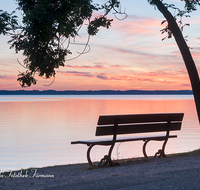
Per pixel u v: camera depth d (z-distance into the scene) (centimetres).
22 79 741
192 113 3972
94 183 415
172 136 731
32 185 441
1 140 1812
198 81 809
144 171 492
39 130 2328
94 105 6962
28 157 1248
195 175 432
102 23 845
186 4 891
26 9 697
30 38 730
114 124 625
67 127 2506
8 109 5556
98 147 1479
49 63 739
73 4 704
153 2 876
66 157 1225
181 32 832
